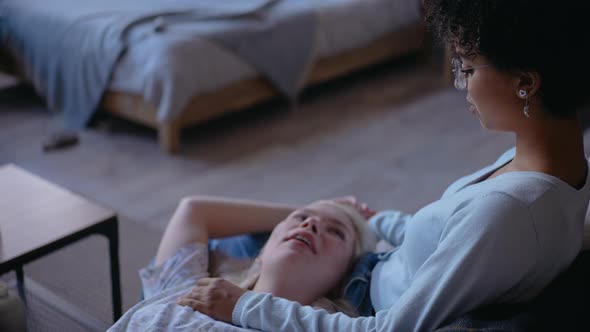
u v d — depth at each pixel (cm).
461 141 298
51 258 203
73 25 299
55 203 148
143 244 211
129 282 191
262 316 93
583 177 83
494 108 79
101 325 146
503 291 80
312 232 118
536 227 77
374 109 341
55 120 320
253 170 266
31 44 321
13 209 145
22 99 347
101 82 291
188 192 246
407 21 395
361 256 126
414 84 384
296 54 321
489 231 76
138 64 274
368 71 410
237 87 301
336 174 263
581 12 70
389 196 245
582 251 91
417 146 292
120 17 292
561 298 80
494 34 73
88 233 139
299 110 339
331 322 89
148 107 282
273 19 311
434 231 88
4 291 117
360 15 359
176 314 98
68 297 183
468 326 77
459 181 100
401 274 102
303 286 113
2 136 297
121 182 254
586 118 314
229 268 128
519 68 74
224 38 285
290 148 289
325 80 359
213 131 308
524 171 80
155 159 276
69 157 276
